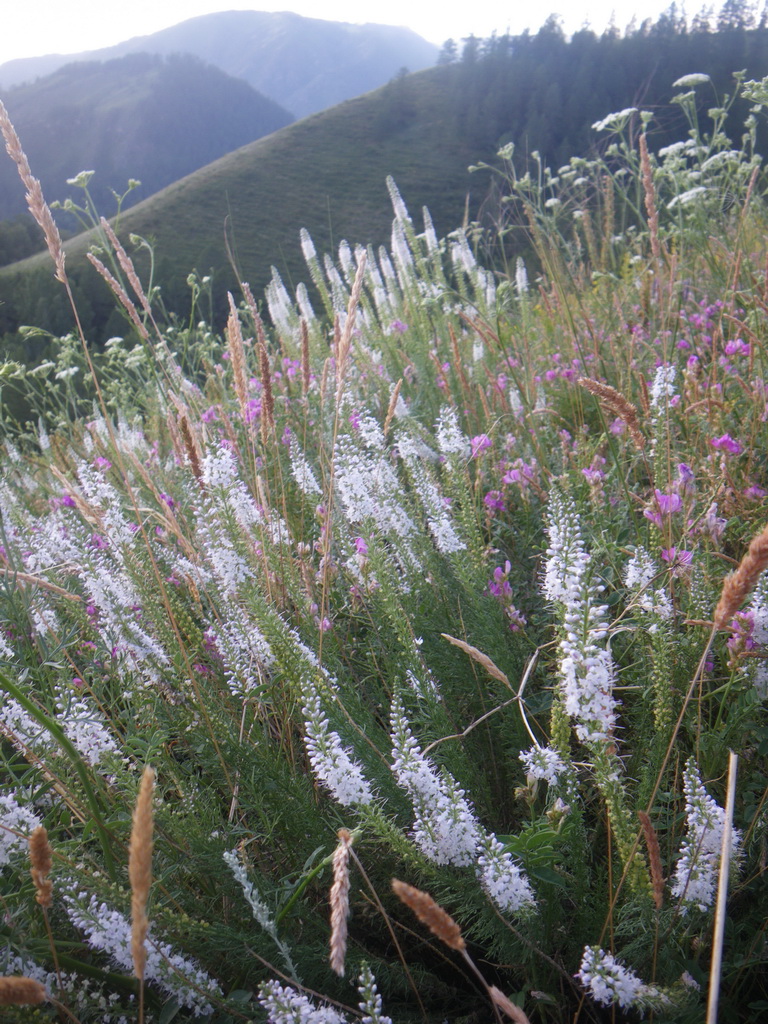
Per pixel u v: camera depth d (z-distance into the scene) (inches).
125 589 100.0
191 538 119.0
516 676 90.2
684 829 77.2
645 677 84.2
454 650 95.8
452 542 96.4
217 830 79.0
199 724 87.9
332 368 154.5
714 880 61.7
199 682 94.7
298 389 188.7
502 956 68.8
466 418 156.7
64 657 94.4
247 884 63.0
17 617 96.8
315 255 251.4
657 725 74.5
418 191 1667.1
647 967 65.4
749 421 125.5
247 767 82.7
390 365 205.3
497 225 268.7
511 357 185.9
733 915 71.7
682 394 138.6
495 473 134.8
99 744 77.4
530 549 120.2
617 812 62.3
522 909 63.4
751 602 78.1
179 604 100.4
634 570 85.0
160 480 147.4
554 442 148.1
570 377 165.6
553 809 66.0
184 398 167.8
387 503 103.7
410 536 104.3
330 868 79.4
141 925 45.3
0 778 92.4
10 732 76.9
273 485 134.2
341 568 115.4
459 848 64.4
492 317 229.9
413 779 64.5
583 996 67.2
